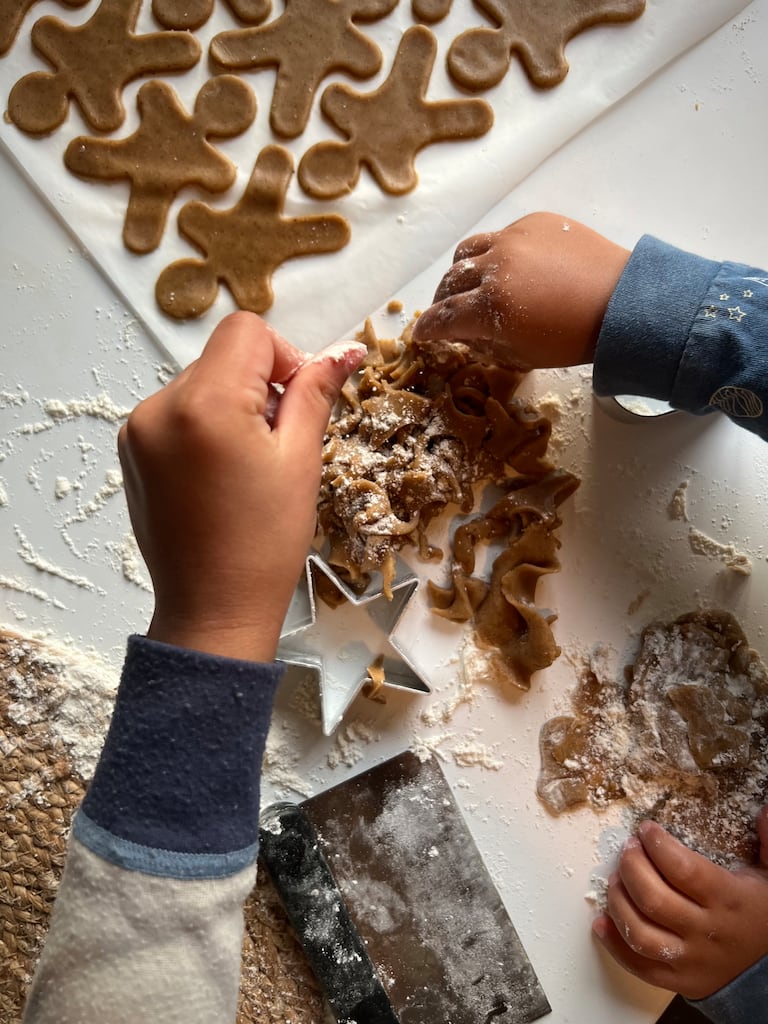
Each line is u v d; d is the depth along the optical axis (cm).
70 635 82
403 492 77
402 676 80
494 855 81
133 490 56
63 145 82
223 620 53
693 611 82
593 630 82
